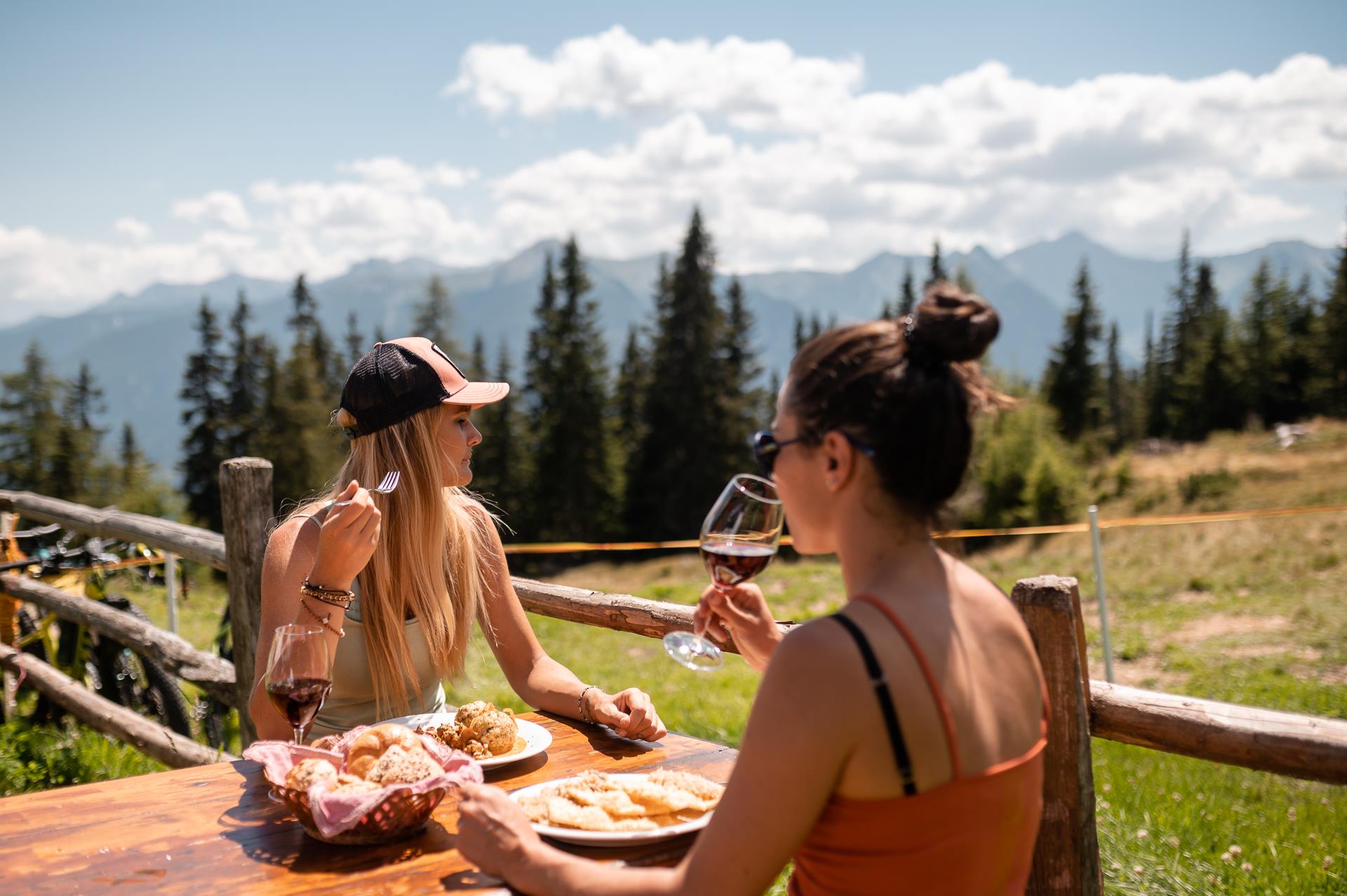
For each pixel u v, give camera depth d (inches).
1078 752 68.1
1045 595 68.0
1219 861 134.4
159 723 207.0
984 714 47.0
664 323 1951.3
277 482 2249.0
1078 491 1103.0
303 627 64.7
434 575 88.9
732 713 243.1
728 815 46.2
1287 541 553.3
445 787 59.7
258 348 2453.2
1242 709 64.0
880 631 45.9
